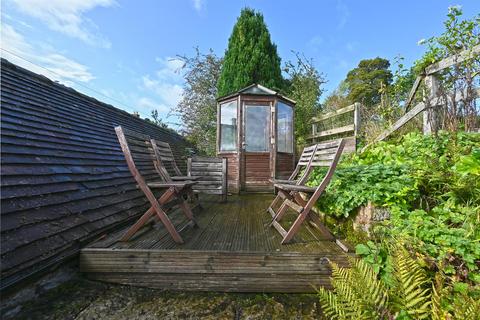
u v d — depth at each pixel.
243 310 1.46
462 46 3.19
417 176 2.01
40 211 1.59
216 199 4.00
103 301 1.47
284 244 1.86
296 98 7.20
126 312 1.39
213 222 2.52
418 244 1.49
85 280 1.66
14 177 1.57
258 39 7.30
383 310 1.17
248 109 4.79
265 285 1.65
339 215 2.29
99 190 2.34
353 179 2.35
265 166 4.78
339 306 1.23
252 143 4.79
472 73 2.72
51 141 2.24
